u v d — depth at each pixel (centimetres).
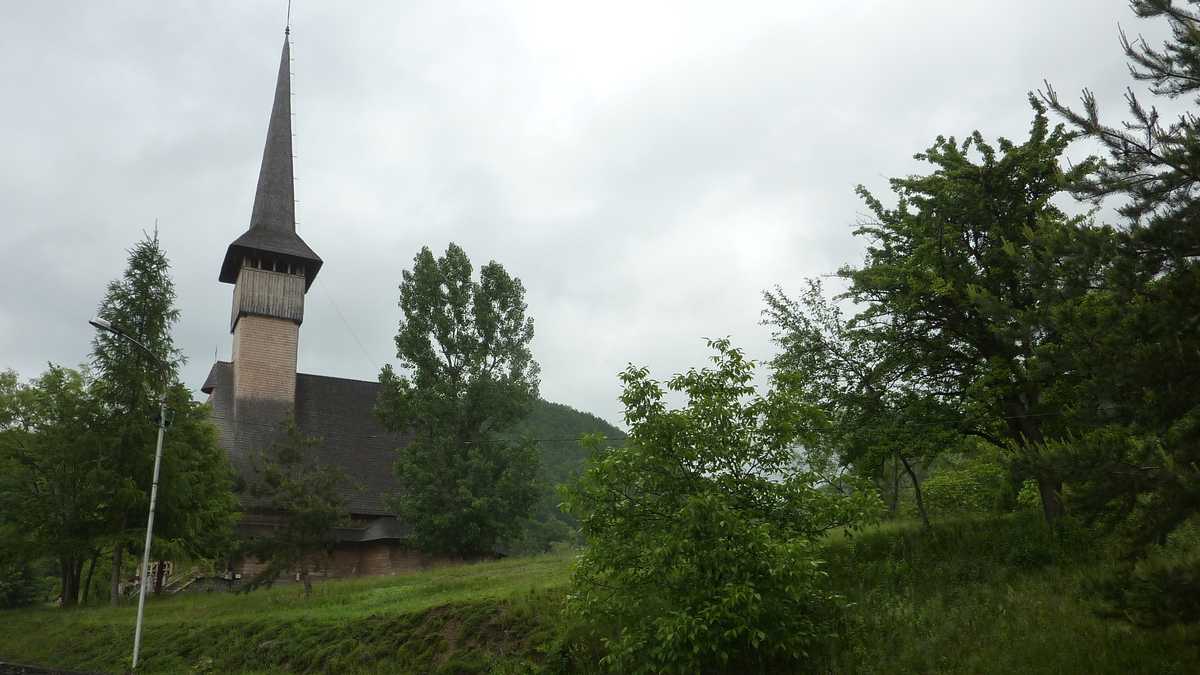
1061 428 1920
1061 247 1155
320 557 3266
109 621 2981
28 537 3700
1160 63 1094
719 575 1443
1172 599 986
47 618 3234
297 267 5475
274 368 5228
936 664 1459
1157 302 1041
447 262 4597
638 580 1549
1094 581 1097
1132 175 1096
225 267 5562
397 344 4425
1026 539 1881
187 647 2506
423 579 3038
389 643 2106
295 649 2253
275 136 5762
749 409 1642
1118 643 1342
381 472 5219
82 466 3619
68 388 3950
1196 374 980
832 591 1839
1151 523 986
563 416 11269
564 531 6112
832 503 1577
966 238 2184
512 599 2098
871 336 2244
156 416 3788
